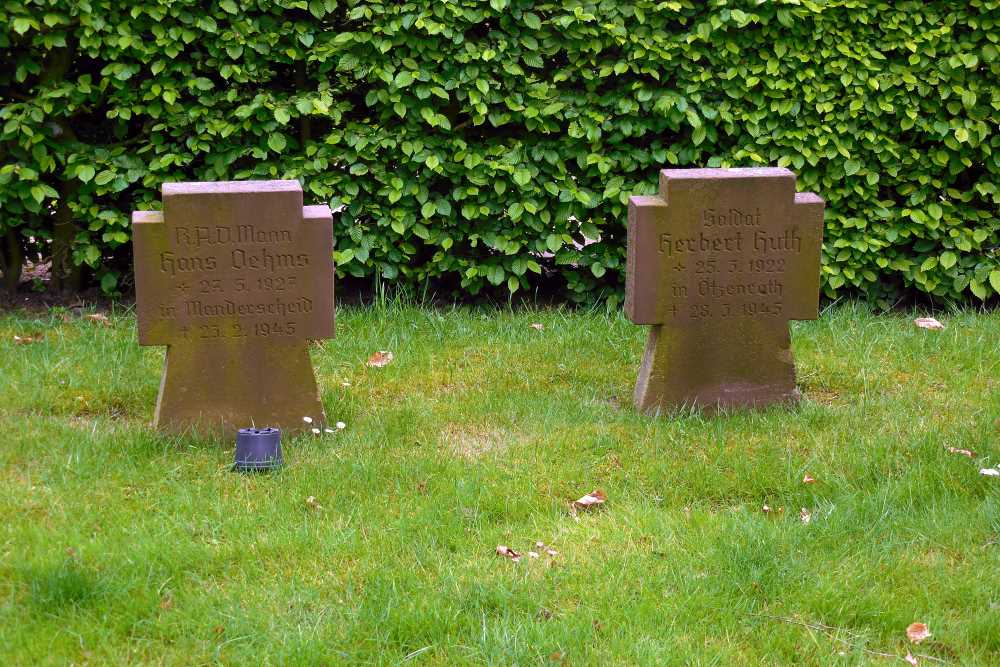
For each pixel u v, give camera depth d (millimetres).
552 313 7273
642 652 3727
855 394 6055
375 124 7082
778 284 5633
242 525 4457
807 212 5559
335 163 7047
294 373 5332
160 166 6789
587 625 3861
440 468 5020
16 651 3633
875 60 7066
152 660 3662
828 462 5129
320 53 6828
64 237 7203
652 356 5699
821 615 3969
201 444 5250
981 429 5445
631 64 6887
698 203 5488
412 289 7324
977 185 7199
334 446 5246
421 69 6859
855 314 7211
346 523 4504
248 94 6879
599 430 5457
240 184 5234
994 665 3732
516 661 3654
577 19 6840
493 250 7496
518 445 5305
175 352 5203
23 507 4539
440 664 3676
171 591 4000
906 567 4250
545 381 6168
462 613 3928
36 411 5562
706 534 4469
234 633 3789
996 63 7008
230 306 5207
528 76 7047
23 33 6379
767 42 6992
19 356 6164
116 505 4598
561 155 7078
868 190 7219
